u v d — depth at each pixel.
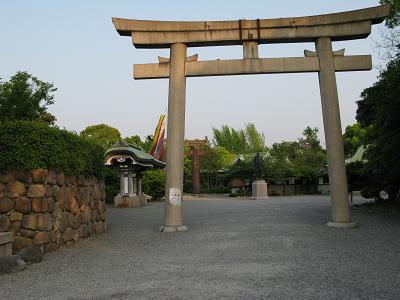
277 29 11.77
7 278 6.02
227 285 5.32
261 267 6.37
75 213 9.40
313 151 48.06
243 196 38.19
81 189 9.84
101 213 11.24
